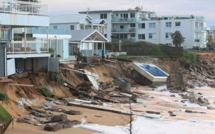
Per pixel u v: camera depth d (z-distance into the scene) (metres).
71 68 69.94
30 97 52.62
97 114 50.78
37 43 60.97
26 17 57.41
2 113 36.69
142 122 48.53
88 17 120.06
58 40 83.00
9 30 60.47
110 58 94.19
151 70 89.12
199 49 152.25
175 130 45.78
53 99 56.31
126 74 89.06
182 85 85.25
